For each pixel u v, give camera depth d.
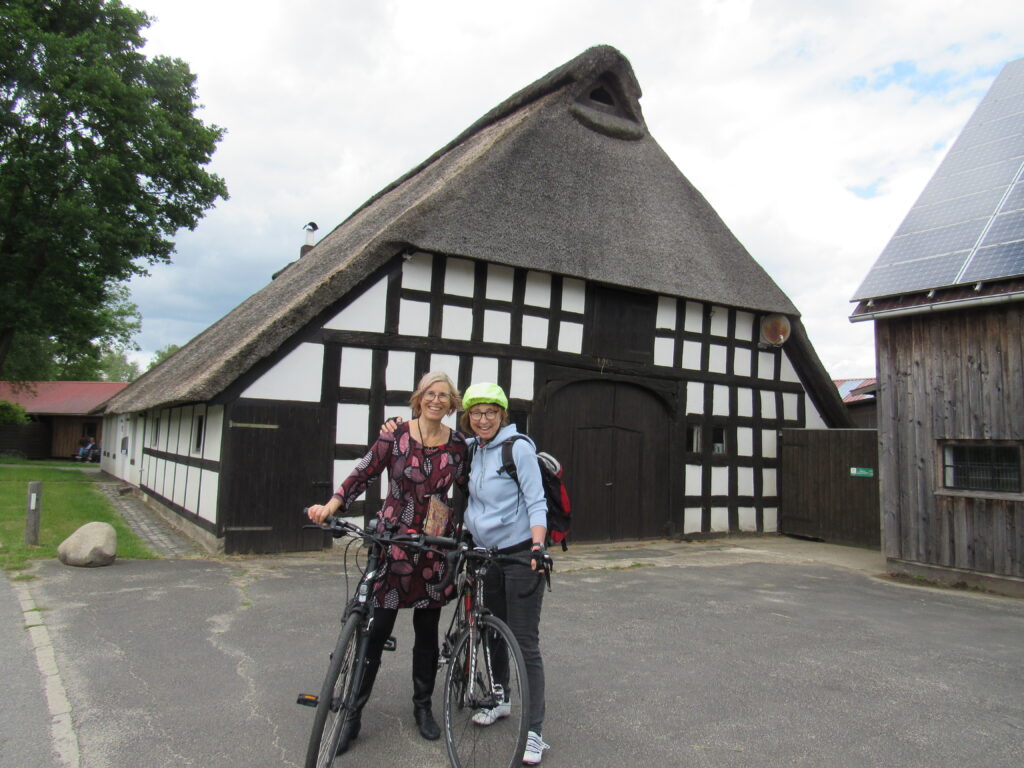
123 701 3.47
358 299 8.25
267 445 7.70
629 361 10.21
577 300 9.78
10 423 28.80
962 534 7.36
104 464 23.31
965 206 8.24
